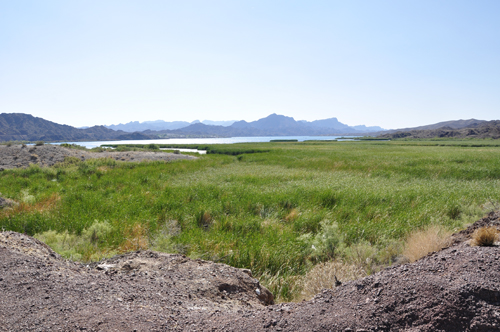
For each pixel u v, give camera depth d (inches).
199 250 255.3
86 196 464.8
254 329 97.3
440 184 596.1
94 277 144.8
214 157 1459.2
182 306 124.3
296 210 401.1
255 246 252.8
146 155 1387.8
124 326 97.9
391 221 341.7
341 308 102.0
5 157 1031.6
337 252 254.5
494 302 90.0
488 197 429.7
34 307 106.0
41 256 161.8
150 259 184.4
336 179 697.0
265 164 1177.4
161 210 395.5
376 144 3208.7
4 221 314.8
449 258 124.9
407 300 97.0
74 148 1412.4
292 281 209.9
